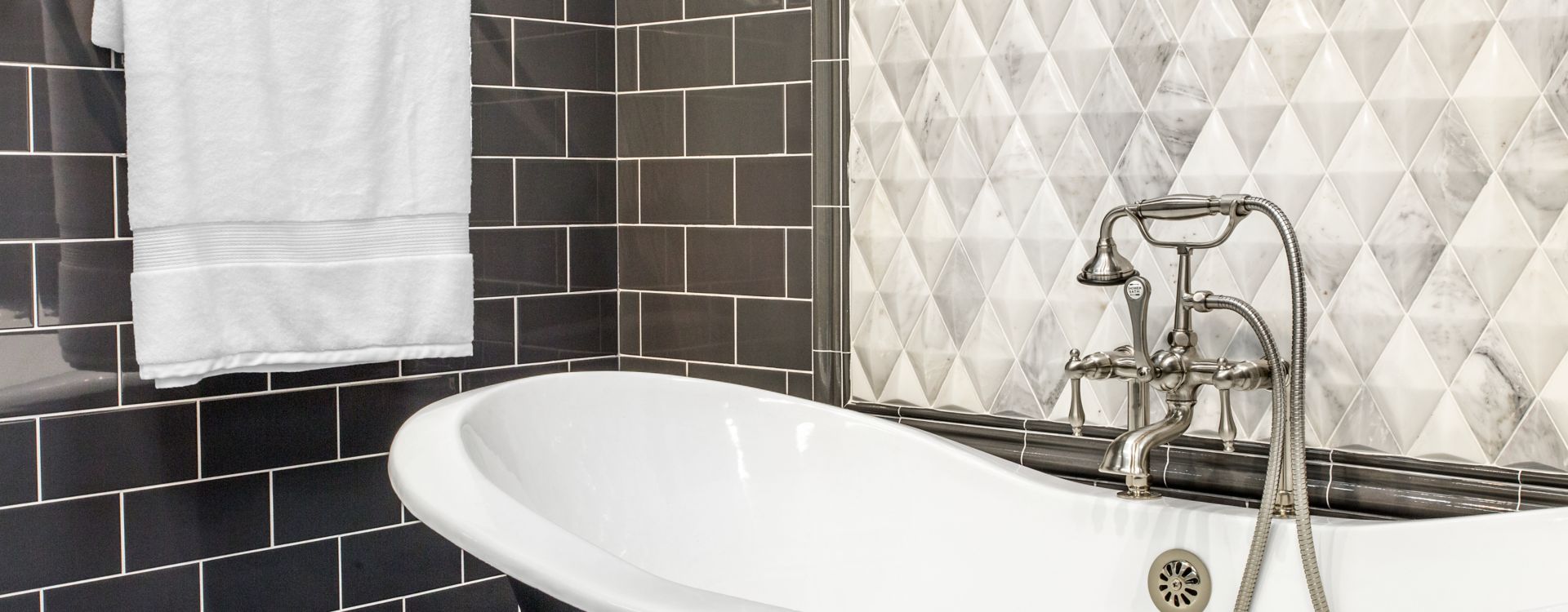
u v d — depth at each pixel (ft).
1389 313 6.17
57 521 6.87
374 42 7.14
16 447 6.72
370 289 7.23
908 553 6.83
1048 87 7.04
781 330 8.32
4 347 6.65
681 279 8.82
